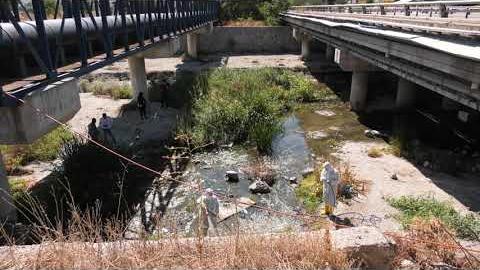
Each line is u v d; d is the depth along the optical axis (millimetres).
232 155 14234
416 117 18484
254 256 4371
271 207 10383
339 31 18391
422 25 11578
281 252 4551
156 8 15820
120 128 16609
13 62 7461
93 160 11109
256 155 14219
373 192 10812
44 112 7203
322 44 36938
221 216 9500
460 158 13195
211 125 15656
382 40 13328
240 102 17219
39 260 4164
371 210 9805
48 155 12766
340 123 18031
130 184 11094
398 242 5113
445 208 9414
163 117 18266
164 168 12852
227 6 41438
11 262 4184
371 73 25297
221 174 12602
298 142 15617
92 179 10562
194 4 25719
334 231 5008
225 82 21797
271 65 29891
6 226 7000
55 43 8508
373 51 15273
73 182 10219
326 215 9656
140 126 16922
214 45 37344
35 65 8945
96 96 22062
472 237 7645
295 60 32438
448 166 12523
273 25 39188
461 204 10047
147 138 15516
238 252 4480
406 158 13453
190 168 12992
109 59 10438
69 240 4469
